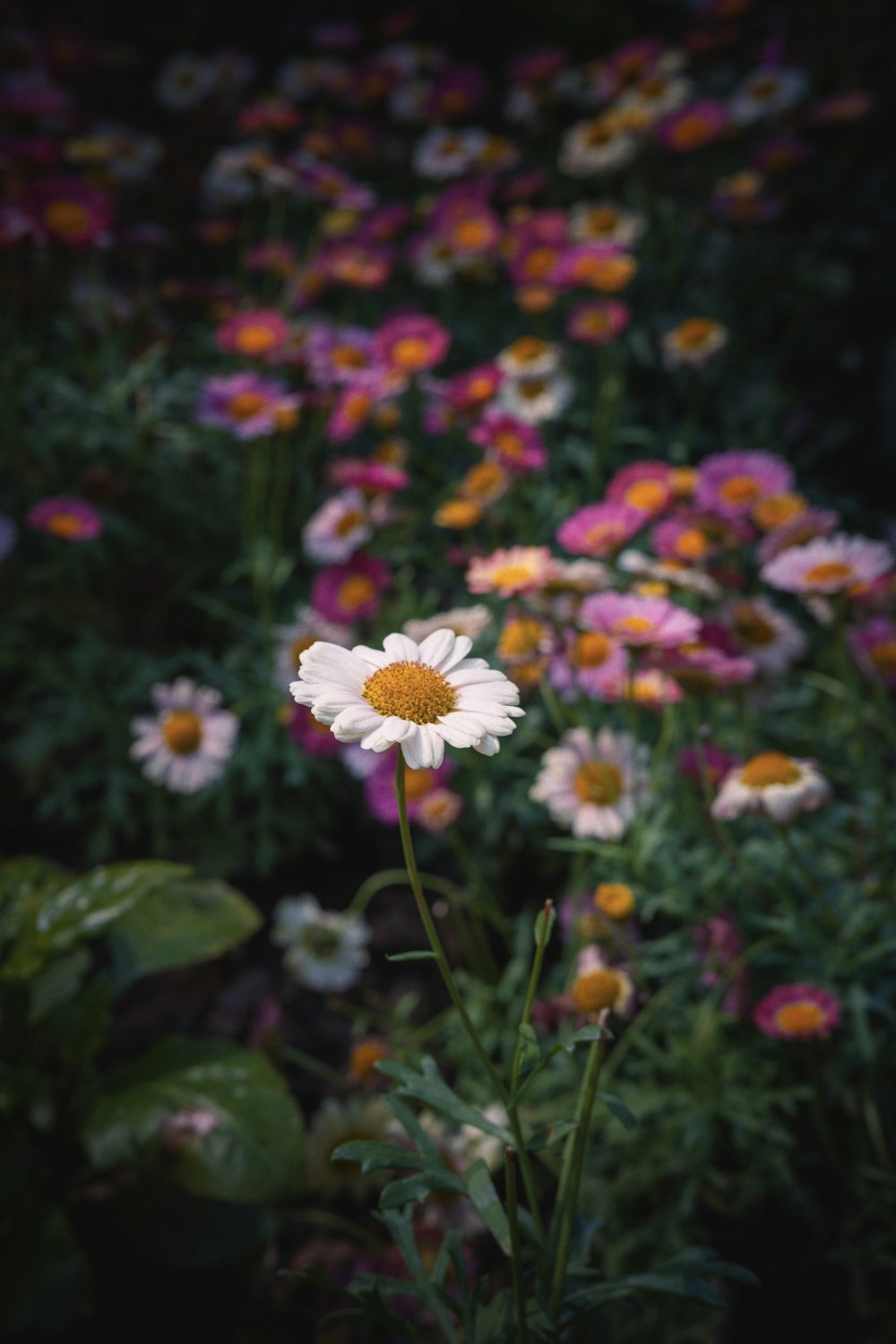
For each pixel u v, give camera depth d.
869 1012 0.49
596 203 1.06
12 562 0.73
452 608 0.72
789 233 0.96
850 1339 0.47
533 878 0.63
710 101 0.89
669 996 0.52
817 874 0.53
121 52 1.16
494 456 0.64
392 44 1.17
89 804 0.69
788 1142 0.47
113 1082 0.48
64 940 0.46
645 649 0.45
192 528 0.76
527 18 1.31
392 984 0.60
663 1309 0.47
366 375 0.70
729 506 0.57
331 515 0.65
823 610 0.53
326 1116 0.49
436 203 0.87
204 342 0.87
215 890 0.56
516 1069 0.34
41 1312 0.41
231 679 0.69
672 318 0.88
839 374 0.90
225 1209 0.46
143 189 1.02
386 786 0.55
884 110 0.99
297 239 1.04
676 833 0.54
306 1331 0.48
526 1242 0.39
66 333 0.80
